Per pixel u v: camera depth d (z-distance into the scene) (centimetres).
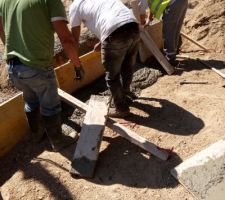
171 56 459
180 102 400
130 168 326
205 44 508
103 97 384
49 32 292
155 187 307
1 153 356
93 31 340
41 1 279
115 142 354
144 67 461
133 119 383
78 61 300
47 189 314
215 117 373
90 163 322
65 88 417
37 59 293
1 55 443
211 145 331
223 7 519
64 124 381
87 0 331
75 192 309
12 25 294
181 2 419
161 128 368
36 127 354
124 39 323
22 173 332
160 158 329
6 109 354
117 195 303
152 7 429
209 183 299
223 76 439
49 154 349
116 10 325
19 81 309
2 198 307
